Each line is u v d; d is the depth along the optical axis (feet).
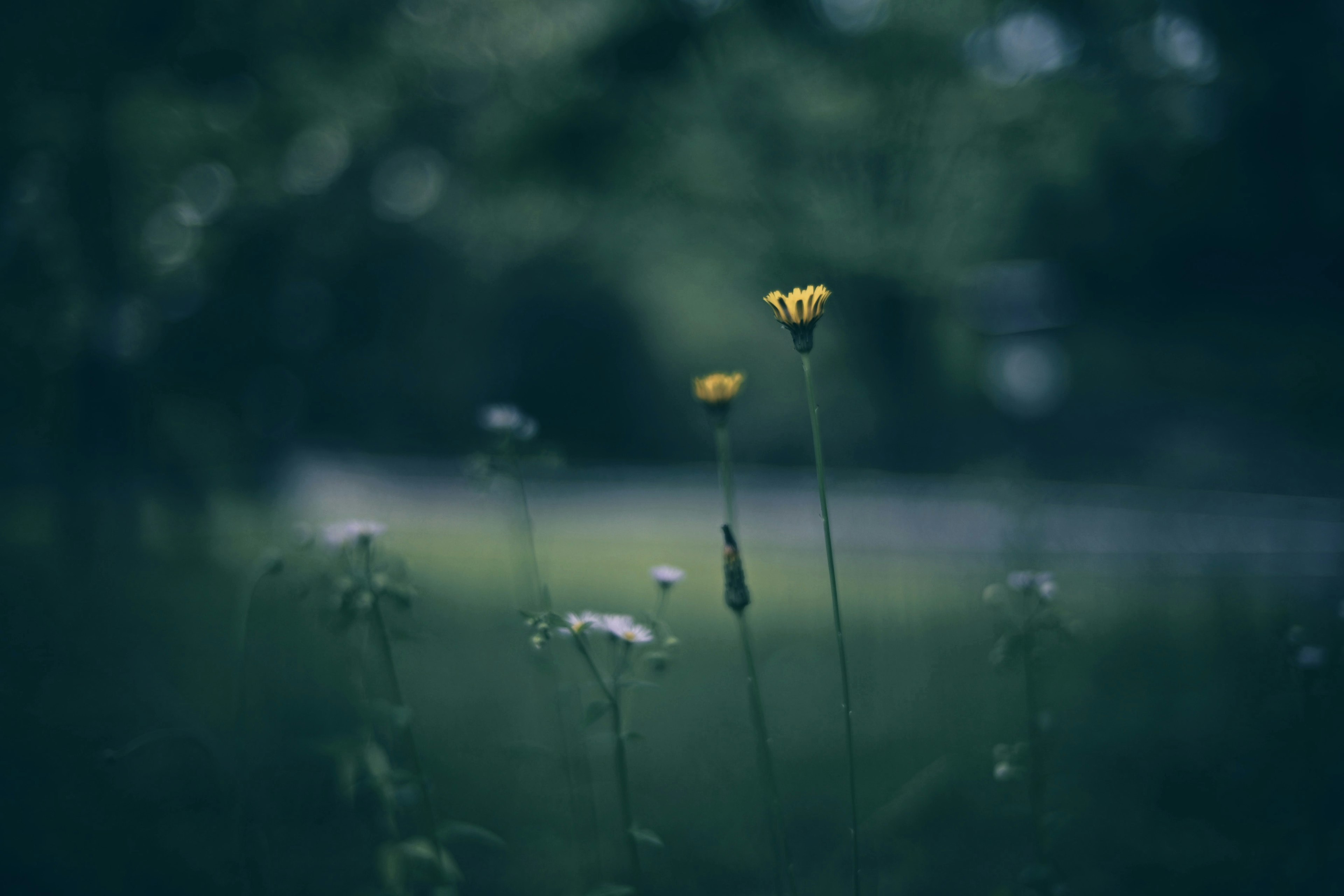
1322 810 7.75
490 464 8.59
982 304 57.36
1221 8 33.14
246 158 33.83
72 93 23.15
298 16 30.17
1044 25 27.58
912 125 24.13
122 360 25.02
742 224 26.50
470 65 33.24
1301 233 42.96
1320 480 33.96
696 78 26.86
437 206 60.90
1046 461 43.83
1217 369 49.32
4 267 22.43
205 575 18.53
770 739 10.71
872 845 8.63
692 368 59.21
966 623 14.38
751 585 22.00
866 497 24.50
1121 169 32.78
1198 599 14.15
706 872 8.36
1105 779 9.14
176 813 8.81
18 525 22.33
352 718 10.03
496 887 8.04
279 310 59.06
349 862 8.05
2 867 7.80
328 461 53.11
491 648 14.02
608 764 10.62
